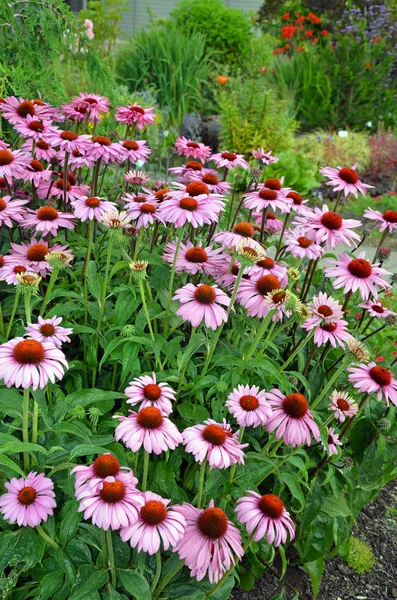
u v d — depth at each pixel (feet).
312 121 13.78
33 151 3.83
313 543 3.58
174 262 3.20
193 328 3.20
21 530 2.56
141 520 2.20
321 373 3.67
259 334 3.06
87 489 2.16
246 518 2.42
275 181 3.82
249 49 15.76
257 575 3.56
